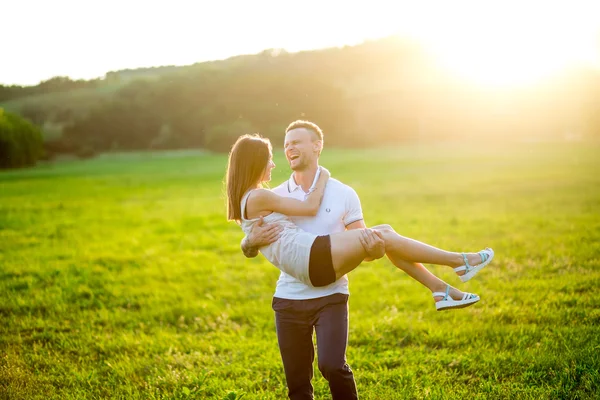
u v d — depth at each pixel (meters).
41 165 60.81
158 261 11.98
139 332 7.55
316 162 4.67
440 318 7.56
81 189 30.52
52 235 15.43
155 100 72.94
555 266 9.78
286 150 4.60
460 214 17.12
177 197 25.70
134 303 8.95
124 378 5.93
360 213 4.59
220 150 71.44
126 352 6.70
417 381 5.50
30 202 24.06
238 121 72.12
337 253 4.18
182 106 73.88
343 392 4.16
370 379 5.64
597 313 7.12
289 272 4.33
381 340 6.80
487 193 22.50
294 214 4.42
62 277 10.48
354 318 7.87
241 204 4.53
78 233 15.73
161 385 5.67
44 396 5.49
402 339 6.76
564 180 26.22
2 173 47.84
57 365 6.31
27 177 41.84
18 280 10.23
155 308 8.60
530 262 10.23
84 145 70.19
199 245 13.76
